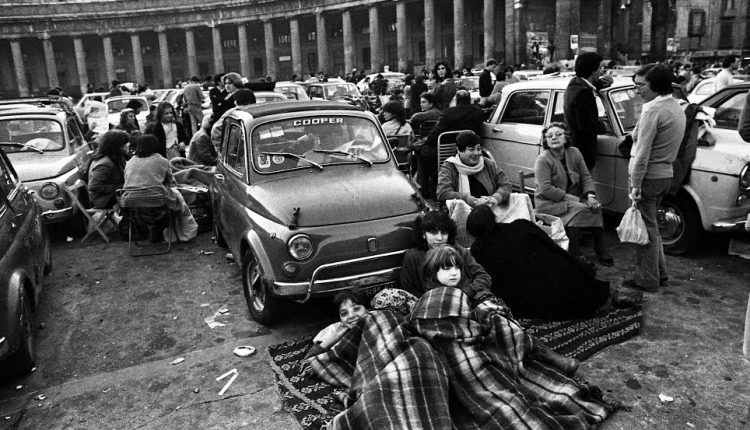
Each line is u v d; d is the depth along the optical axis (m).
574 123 6.86
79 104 23.95
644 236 5.55
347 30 62.25
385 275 5.07
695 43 57.16
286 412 4.06
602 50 45.50
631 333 4.96
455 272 4.32
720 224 6.33
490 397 3.64
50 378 4.77
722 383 4.21
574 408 3.70
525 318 5.29
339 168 5.88
